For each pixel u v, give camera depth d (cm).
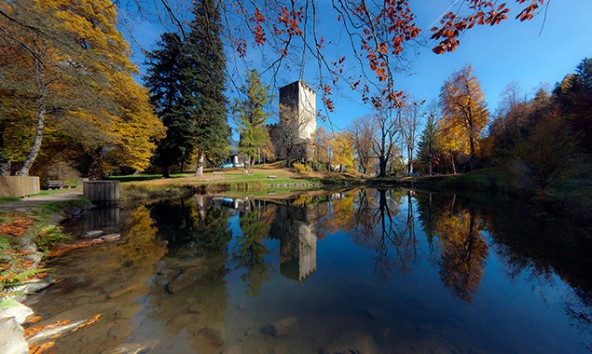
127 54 1252
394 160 3634
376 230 709
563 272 377
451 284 346
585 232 590
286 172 2952
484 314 267
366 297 306
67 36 671
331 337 221
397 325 243
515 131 1755
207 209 1066
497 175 1547
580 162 923
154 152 1970
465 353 203
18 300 273
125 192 1334
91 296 294
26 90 786
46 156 1354
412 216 903
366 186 2428
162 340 213
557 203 813
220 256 466
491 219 776
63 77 805
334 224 795
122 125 1379
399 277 371
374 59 278
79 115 1027
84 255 446
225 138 2084
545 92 2230
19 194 844
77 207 854
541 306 282
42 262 403
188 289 322
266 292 317
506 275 371
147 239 569
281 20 271
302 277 370
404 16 244
